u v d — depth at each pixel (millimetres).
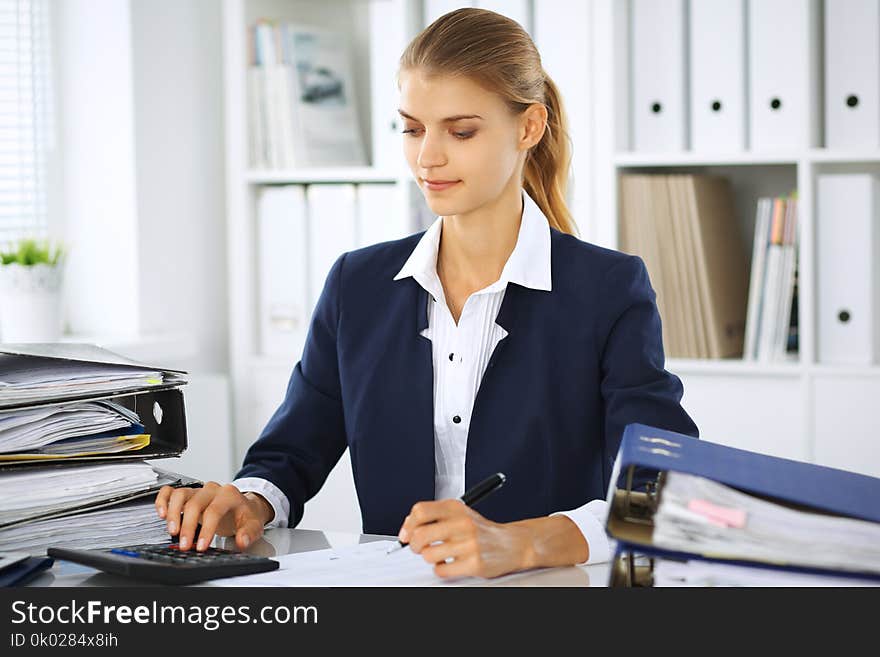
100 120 3203
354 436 1677
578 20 2945
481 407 1599
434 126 1456
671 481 1088
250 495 1558
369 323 1704
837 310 2811
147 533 1383
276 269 3326
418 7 3170
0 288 2797
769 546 1022
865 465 2764
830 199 2801
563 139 1780
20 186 3184
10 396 1286
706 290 2902
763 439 2867
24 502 1286
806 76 2785
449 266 1661
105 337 3154
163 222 3275
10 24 3156
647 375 1584
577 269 1642
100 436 1383
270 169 3311
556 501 1604
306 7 3539
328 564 1295
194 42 3361
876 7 2729
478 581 1219
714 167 3207
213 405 3127
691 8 2896
